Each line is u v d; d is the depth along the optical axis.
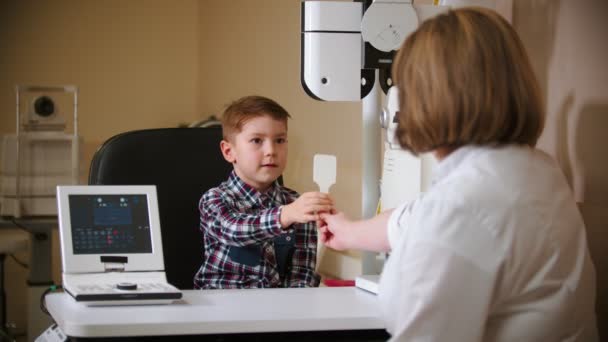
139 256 1.41
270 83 3.81
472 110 0.99
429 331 0.95
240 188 1.78
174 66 4.86
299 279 1.78
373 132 1.66
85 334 1.13
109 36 4.71
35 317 3.16
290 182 3.52
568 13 1.53
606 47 1.42
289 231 1.59
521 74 1.00
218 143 1.84
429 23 1.05
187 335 1.22
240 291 1.44
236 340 1.23
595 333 1.06
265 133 1.75
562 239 0.99
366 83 1.62
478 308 0.94
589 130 1.47
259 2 3.94
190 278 1.78
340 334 1.25
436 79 1.00
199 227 1.79
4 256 3.36
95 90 4.68
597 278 1.44
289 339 1.24
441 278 0.94
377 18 1.56
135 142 1.78
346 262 3.04
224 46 4.42
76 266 1.37
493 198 0.97
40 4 4.56
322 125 3.25
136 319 1.17
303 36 1.60
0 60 4.50
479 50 0.99
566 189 1.05
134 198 1.44
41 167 3.20
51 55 4.59
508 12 1.73
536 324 0.98
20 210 3.17
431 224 0.96
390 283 1.02
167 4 4.84
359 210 2.95
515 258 0.96
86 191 1.41
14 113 4.50
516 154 1.02
